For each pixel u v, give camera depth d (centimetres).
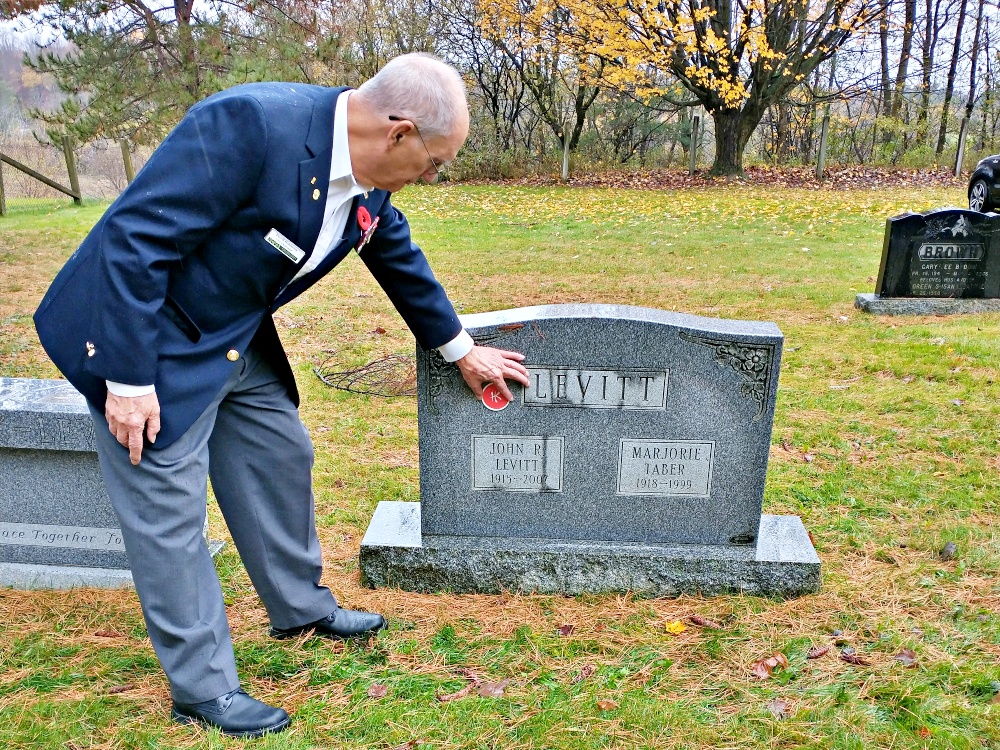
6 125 2114
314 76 1744
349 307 743
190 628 224
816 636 278
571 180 1861
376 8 1867
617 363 290
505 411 297
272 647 271
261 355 240
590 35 1656
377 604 303
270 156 197
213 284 209
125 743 225
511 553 307
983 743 225
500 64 1952
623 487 306
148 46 1555
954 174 1827
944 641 272
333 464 425
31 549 312
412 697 248
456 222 1266
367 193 221
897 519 360
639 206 1424
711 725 235
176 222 192
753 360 288
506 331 287
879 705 242
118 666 258
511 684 255
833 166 2016
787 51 1748
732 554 305
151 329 196
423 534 314
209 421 225
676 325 285
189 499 218
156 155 193
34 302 759
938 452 428
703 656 269
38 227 1170
